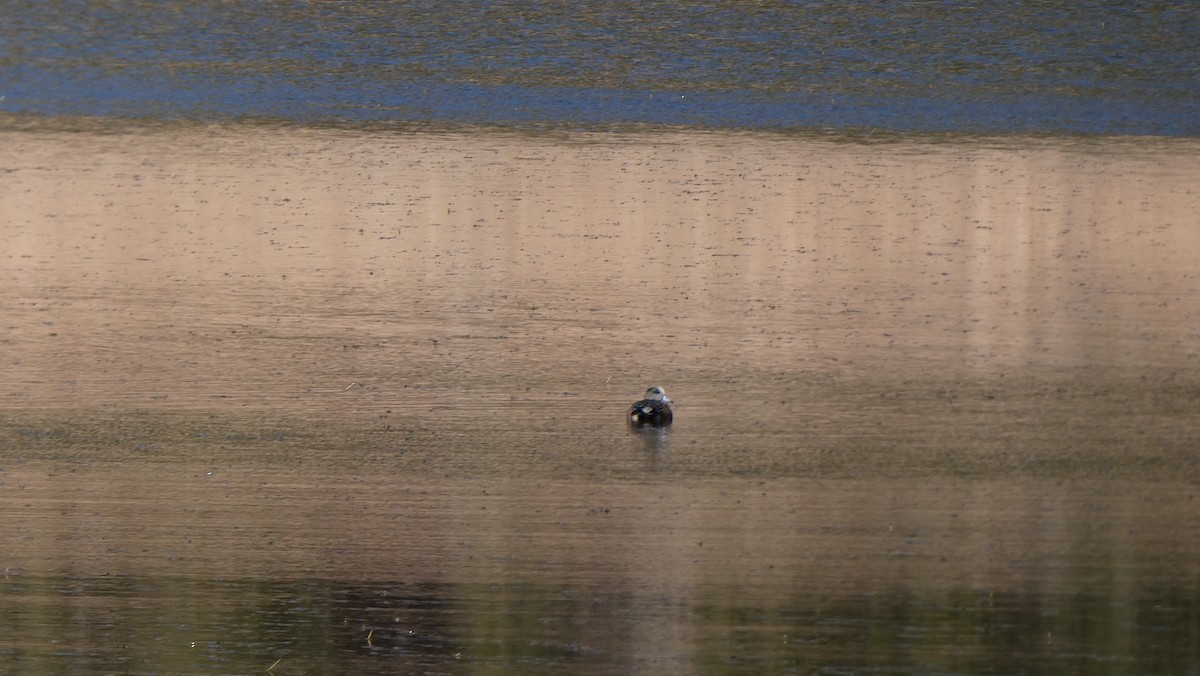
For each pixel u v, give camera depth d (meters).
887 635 35.31
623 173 62.69
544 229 57.69
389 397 46.59
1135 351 49.12
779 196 60.53
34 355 48.88
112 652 35.34
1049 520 39.66
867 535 39.09
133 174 61.91
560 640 35.53
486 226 57.91
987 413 45.31
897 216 58.94
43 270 54.34
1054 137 67.31
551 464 42.75
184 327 50.81
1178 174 62.94
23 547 39.06
